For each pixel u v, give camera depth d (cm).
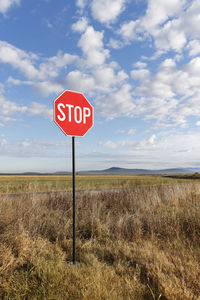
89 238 469
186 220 512
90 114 389
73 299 237
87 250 383
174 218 529
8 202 596
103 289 246
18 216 495
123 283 274
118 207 731
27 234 405
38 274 286
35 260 327
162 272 300
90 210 606
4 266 301
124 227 500
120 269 309
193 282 274
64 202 723
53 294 245
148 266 311
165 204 748
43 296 241
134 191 923
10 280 272
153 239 438
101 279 270
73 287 254
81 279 272
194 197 795
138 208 659
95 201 745
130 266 326
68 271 296
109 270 304
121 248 382
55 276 277
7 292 250
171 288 256
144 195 824
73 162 355
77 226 506
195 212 556
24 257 341
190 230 478
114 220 566
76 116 366
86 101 383
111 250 384
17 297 240
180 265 313
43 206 642
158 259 333
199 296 244
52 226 484
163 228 498
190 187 995
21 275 287
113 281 277
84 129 377
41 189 1261
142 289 263
